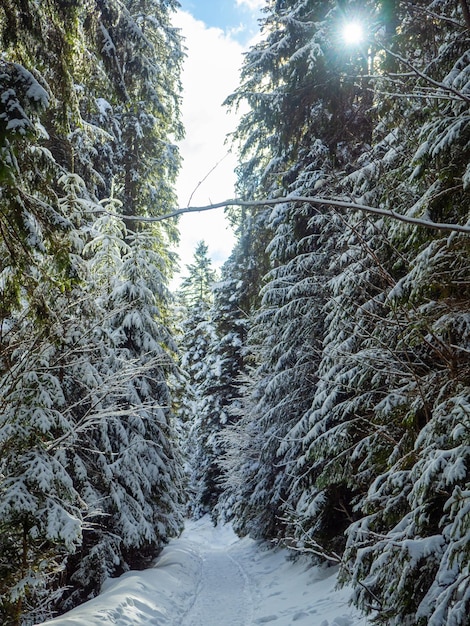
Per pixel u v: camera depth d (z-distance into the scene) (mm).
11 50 5270
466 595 2561
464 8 2031
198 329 30641
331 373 6812
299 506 8352
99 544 8648
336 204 1733
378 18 5484
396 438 4855
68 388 7590
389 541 3299
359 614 5328
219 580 10609
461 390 3488
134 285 10977
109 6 6633
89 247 10484
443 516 3080
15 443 5039
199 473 25547
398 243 4852
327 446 6172
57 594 6617
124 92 7270
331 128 9352
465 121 3414
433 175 4062
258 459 13758
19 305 4824
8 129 3338
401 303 4168
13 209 3975
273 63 9922
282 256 10711
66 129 5988
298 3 9461
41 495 4824
